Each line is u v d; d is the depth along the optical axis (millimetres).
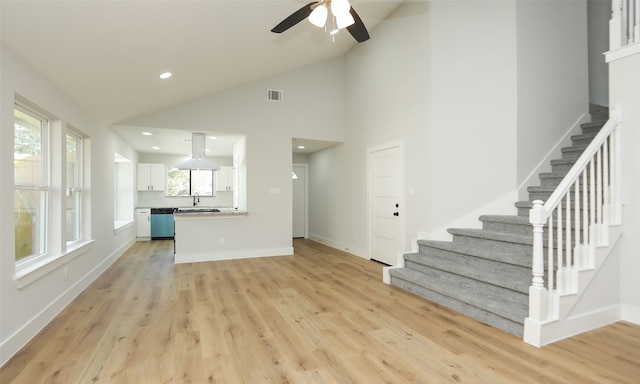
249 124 5574
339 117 6211
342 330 2562
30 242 2717
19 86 2307
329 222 6875
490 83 3717
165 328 2598
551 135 3791
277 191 5746
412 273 3695
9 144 2176
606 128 2680
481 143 3771
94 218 4141
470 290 3016
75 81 3027
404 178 4559
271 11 3086
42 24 2068
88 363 2057
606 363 2029
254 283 3936
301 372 1957
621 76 2734
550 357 2109
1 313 2064
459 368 1991
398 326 2637
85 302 3219
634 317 2635
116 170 7098
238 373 1947
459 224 3896
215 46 3484
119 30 2479
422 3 4215
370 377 1903
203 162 5496
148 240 7504
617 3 2797
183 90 4582
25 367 2008
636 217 2635
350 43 5508
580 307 2467
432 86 4066
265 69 5102
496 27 3689
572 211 3119
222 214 5340
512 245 3088
